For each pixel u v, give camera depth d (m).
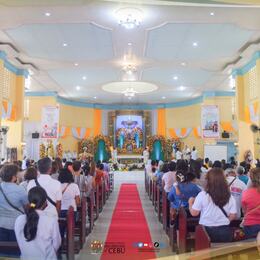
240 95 14.73
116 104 27.05
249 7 8.59
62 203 5.69
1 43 11.73
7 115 13.74
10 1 8.42
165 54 13.20
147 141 26.42
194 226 4.85
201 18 9.52
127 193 14.60
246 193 4.29
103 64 14.66
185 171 5.96
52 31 10.66
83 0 8.34
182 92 21.42
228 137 19.86
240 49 12.64
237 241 3.76
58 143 20.92
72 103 24.73
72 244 5.02
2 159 12.04
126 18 9.05
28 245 3.33
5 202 4.09
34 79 17.45
